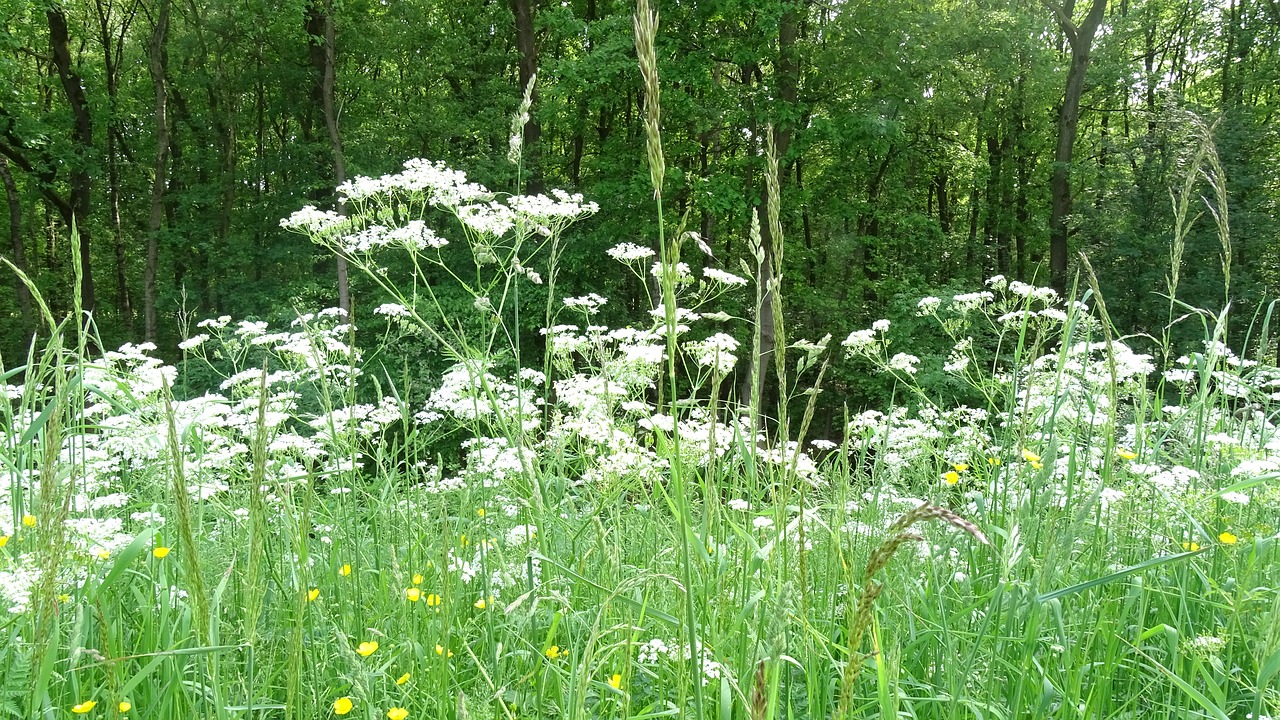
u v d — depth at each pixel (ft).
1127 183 60.59
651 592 7.86
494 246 14.14
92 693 7.14
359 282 59.00
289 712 5.71
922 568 9.59
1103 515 9.80
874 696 7.90
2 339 72.95
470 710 6.42
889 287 64.49
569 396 12.50
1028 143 77.87
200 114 75.61
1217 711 6.30
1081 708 7.38
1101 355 15.25
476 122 62.59
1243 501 9.34
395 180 14.30
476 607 8.95
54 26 71.56
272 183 69.97
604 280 59.11
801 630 7.50
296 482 10.80
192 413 11.46
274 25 65.98
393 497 11.86
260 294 61.46
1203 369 11.75
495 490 12.45
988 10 66.44
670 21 56.29
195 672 7.22
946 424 15.03
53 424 5.67
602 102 58.65
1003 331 16.43
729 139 68.85
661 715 7.29
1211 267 54.95
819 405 61.62
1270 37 69.97
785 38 57.52
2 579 6.81
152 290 66.28
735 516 9.36
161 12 67.92
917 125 72.54
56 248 87.35
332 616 9.24
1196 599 8.75
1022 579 7.93
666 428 10.09
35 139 68.59
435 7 71.20
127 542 8.84
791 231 66.33
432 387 39.42
